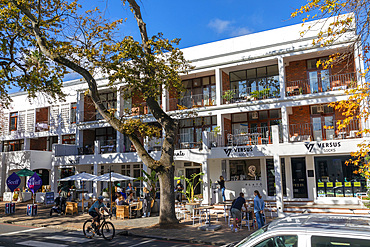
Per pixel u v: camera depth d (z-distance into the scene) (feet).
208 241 35.53
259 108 66.03
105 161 79.56
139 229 43.37
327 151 54.34
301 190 63.16
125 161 76.84
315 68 66.85
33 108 104.17
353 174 58.54
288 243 13.20
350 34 57.16
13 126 107.76
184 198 71.10
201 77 80.02
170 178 46.11
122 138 81.97
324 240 12.59
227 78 76.43
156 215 58.65
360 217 15.57
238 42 71.20
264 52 66.64
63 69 56.29
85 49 45.73
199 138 78.28
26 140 103.09
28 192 85.66
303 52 62.39
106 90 88.58
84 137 92.89
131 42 42.78
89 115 92.68
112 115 48.24
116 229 43.78
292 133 68.13
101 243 36.14
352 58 53.36
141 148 47.21
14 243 36.27
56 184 86.28
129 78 44.06
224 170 69.72
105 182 86.69
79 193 79.41
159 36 45.21
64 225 48.78
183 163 79.30
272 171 66.49
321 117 66.23
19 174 75.05
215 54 73.20
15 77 58.13
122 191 70.08
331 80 65.05
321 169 61.36
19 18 52.03
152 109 48.52
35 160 89.86
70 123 96.17
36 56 54.44
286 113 63.46
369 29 25.67
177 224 44.96
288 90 69.15
